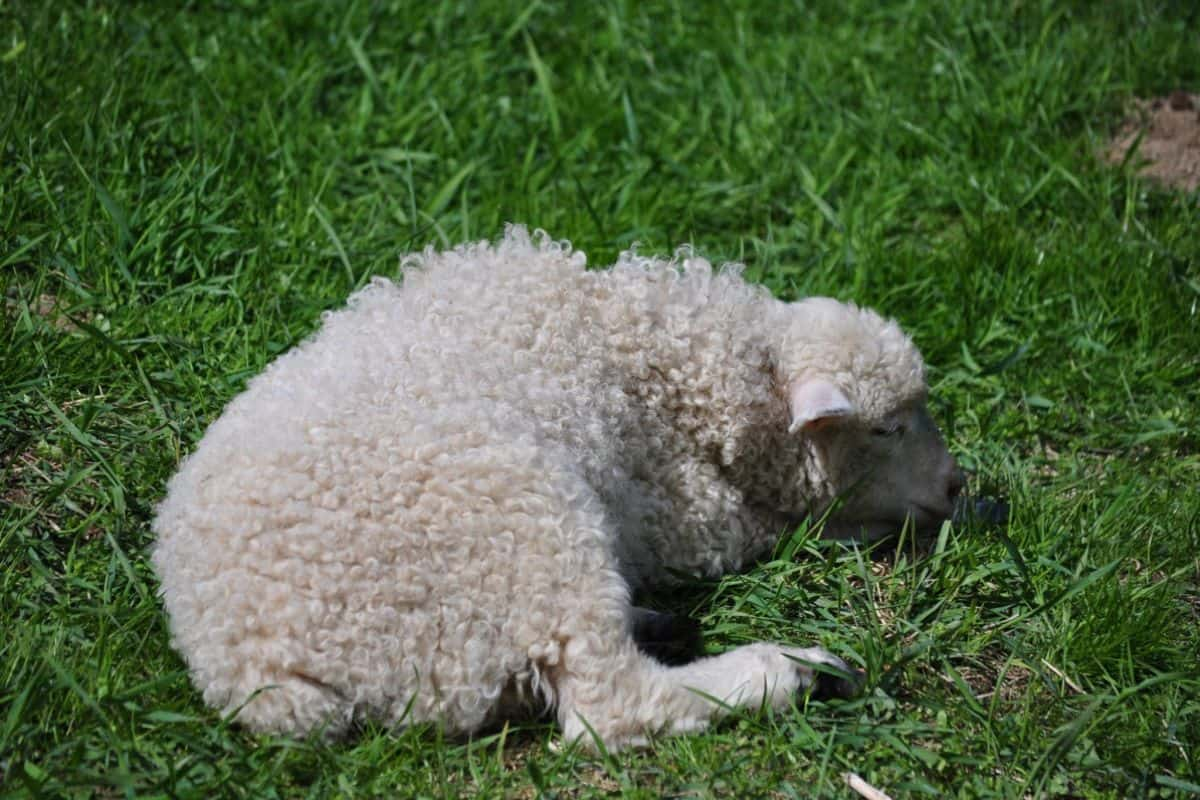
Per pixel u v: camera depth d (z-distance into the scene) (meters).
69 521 5.06
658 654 4.73
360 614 4.15
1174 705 4.65
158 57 7.98
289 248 6.68
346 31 8.59
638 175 7.70
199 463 4.49
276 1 8.93
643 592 5.20
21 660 4.34
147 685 4.17
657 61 9.14
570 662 4.29
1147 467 6.16
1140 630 4.92
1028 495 5.75
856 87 8.86
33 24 7.83
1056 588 5.17
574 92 8.49
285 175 7.18
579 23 9.45
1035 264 7.27
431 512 4.27
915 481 5.63
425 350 4.83
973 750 4.43
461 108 8.23
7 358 5.52
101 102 7.16
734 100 8.55
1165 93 8.98
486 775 4.09
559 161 7.89
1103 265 7.31
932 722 4.55
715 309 5.38
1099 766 4.35
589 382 5.00
